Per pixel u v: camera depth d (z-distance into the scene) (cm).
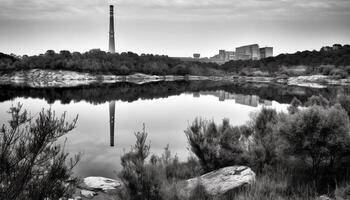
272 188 717
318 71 12775
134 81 12444
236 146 971
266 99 4400
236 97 4950
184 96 5253
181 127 2178
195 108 3438
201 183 730
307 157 847
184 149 1463
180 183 750
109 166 1179
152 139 1725
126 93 5994
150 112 3123
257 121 1166
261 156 926
